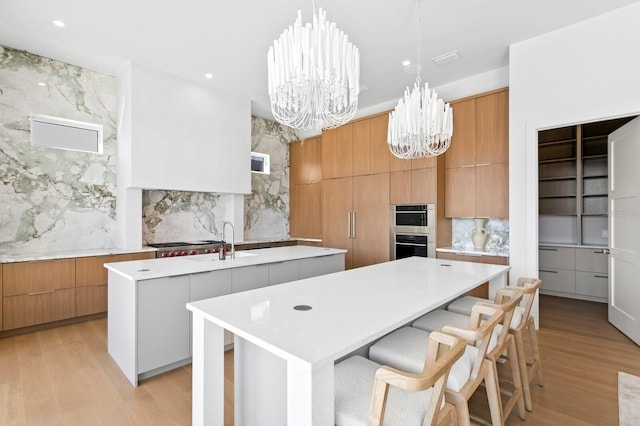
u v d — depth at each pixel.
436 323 1.98
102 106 4.23
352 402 1.18
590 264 4.54
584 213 4.75
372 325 1.34
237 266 2.80
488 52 3.74
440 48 3.64
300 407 1.04
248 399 1.57
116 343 2.64
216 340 1.58
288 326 1.32
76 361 2.69
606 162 4.70
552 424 1.87
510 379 2.35
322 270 3.72
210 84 4.62
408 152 3.08
